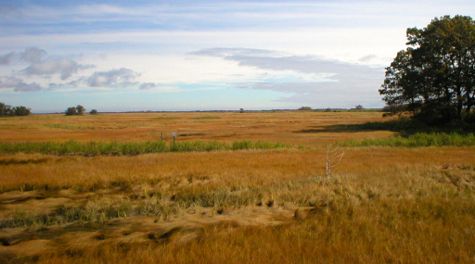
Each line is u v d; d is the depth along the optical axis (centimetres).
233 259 761
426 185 1445
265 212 1191
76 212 1238
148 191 1551
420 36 5444
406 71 5494
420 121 5512
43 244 934
